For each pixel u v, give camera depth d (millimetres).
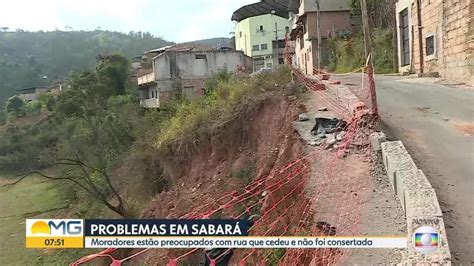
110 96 39531
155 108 35469
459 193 6828
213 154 18062
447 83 15938
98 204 26578
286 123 12711
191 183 18234
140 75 44781
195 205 15867
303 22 39812
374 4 34094
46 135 35812
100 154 27859
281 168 10188
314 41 36844
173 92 38344
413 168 6883
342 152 8922
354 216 6484
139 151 24453
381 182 7473
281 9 63281
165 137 22062
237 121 17375
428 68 19422
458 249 5348
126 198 24188
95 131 29734
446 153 8508
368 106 11828
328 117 10992
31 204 34406
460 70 15852
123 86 44938
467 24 15070
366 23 10555
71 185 29000
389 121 10812
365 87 16234
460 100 12656
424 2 19406
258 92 17938
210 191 16016
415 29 20812
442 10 17266
